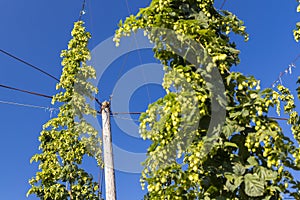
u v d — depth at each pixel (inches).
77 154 242.5
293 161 95.3
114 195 202.4
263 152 95.4
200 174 99.3
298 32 155.6
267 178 90.5
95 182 244.7
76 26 269.7
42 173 240.2
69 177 240.2
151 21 119.1
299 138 191.6
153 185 101.1
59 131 252.2
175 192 98.0
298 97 143.7
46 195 235.0
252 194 88.6
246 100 101.1
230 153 99.0
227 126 98.3
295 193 93.0
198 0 125.3
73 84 251.3
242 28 126.3
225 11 129.0
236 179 91.8
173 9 119.4
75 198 237.1
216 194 95.4
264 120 97.4
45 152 248.5
